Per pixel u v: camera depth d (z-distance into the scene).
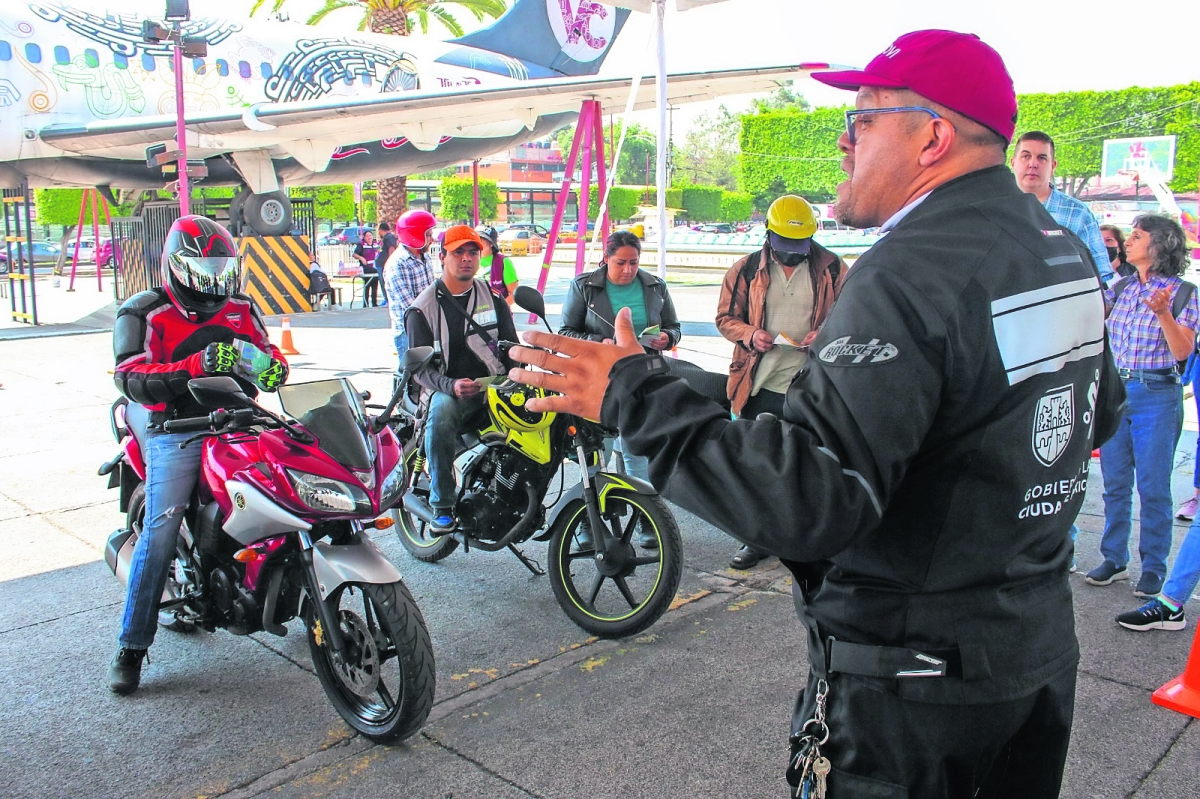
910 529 1.31
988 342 1.25
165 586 3.64
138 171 16.06
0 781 2.84
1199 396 4.64
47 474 6.36
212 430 3.16
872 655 1.35
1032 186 4.52
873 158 1.43
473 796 2.77
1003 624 1.33
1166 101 42.81
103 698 3.38
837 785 1.41
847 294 1.30
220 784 2.83
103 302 18.56
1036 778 1.51
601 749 3.02
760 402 4.84
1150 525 4.18
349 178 19.44
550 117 21.44
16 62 13.56
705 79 12.25
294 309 16.86
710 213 63.59
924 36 1.38
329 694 3.21
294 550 3.23
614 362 1.32
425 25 27.25
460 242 4.33
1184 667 3.53
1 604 4.24
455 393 4.12
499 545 4.18
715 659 3.68
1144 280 4.19
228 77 15.88
